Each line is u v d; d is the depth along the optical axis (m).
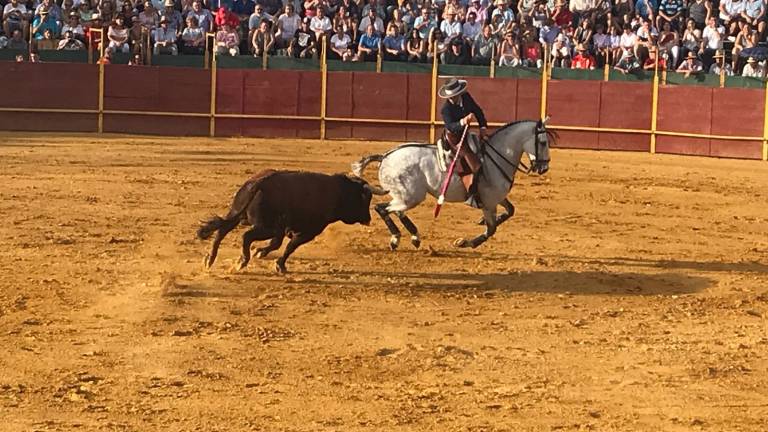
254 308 10.30
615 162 24.44
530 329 9.92
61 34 28.27
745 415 7.74
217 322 9.81
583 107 26.94
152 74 27.30
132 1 28.66
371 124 27.52
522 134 12.39
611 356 9.12
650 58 27.94
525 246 13.84
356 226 14.56
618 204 18.06
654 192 19.67
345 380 8.30
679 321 10.36
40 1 28.64
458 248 13.40
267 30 28.20
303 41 28.34
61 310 10.08
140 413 7.46
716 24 28.92
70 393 7.85
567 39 28.66
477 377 8.48
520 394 8.08
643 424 7.50
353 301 10.70
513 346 9.36
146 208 15.84
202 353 8.89
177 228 14.27
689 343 9.59
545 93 27.00
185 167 20.66
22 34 28.03
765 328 10.17
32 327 9.51
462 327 9.92
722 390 8.28
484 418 7.52
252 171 20.38
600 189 19.80
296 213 11.20
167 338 9.27
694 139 26.33
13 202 15.98
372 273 11.90
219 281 11.24
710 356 9.19
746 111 25.84
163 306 10.27
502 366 8.77
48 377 8.20
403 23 28.75
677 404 7.94
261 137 27.61
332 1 29.39
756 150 25.80
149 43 27.58
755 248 14.36
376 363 8.77
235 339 9.30
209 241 13.25
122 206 15.95
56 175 18.92
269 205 11.10
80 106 27.19
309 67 27.66
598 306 10.87
